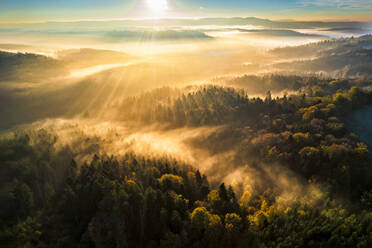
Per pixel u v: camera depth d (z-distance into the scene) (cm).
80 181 13900
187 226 9481
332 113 19838
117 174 14038
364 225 9419
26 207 12625
